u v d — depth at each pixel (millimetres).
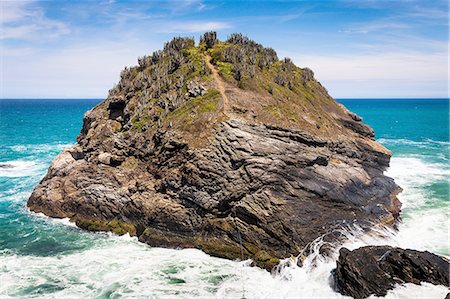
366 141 33219
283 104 29062
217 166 23297
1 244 23766
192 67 32062
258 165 23297
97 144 30578
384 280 16266
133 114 31047
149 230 24094
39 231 25812
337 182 24984
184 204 23641
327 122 31156
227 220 22547
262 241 21375
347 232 21891
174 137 25719
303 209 22297
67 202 27984
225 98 27438
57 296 17688
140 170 27188
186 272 19969
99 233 25484
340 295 17031
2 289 18328
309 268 19453
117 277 19484
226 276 19531
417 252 17281
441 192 31516
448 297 14445
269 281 18969
